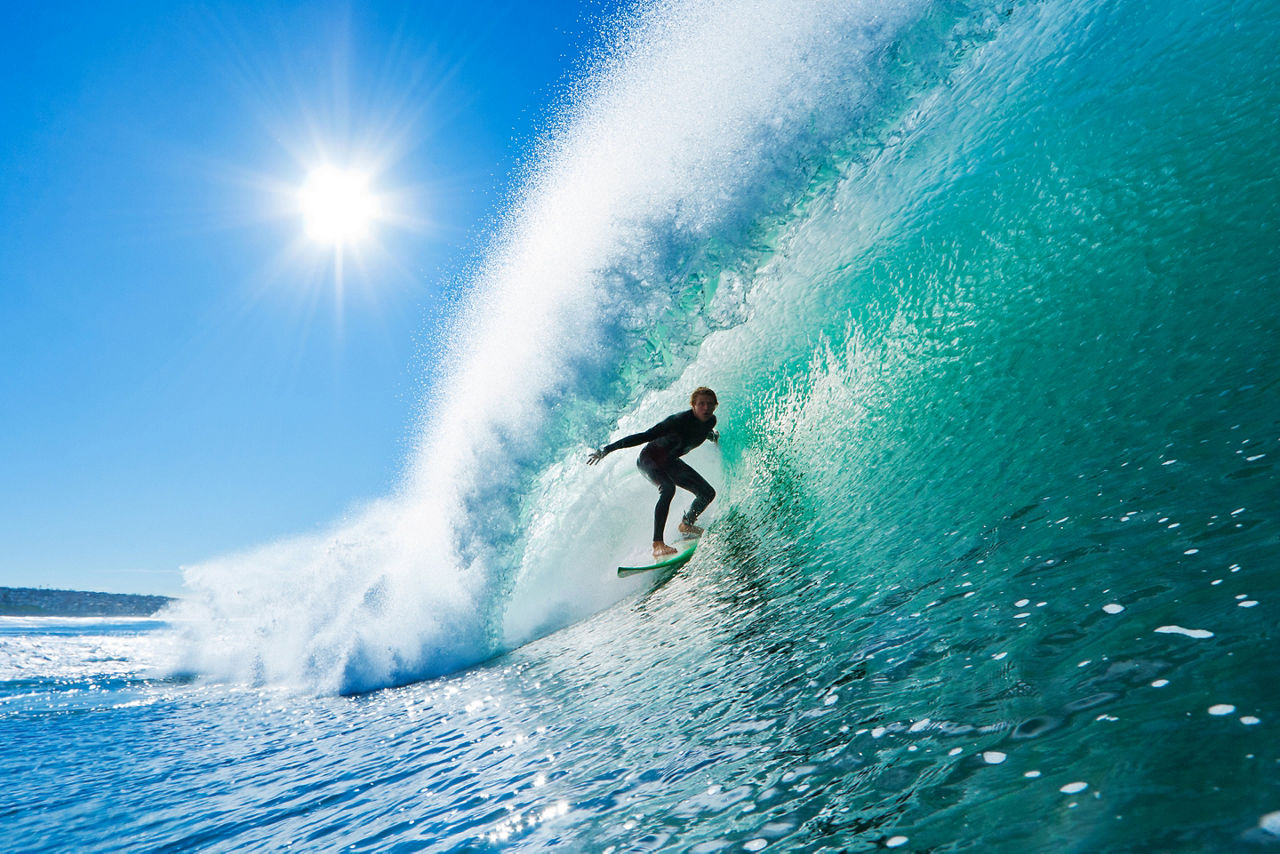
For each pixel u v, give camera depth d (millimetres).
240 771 2805
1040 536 1890
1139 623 1268
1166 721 985
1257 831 739
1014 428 2713
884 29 4707
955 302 3703
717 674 2285
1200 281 2553
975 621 1649
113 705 4945
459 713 3111
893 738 1331
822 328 4488
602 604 4613
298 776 2572
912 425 3422
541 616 4758
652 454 4629
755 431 4852
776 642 2301
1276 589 1153
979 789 1045
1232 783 821
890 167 4531
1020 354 3092
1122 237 3053
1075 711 1121
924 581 2088
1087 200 3340
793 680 1892
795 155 4891
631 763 1779
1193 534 1466
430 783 2123
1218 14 3340
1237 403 1882
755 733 1656
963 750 1174
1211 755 881
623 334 4941
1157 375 2297
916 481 2984
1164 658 1132
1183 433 1919
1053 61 3977
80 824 2363
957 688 1398
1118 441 2111
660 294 4961
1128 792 887
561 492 5090
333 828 1895
